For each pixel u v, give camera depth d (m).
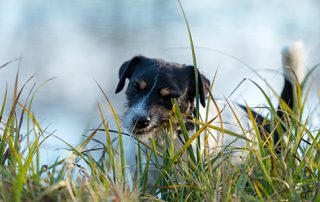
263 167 6.71
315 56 20.92
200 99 8.37
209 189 6.72
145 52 22.53
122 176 6.88
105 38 24.58
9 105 14.71
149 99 8.18
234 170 7.23
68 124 13.44
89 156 7.07
